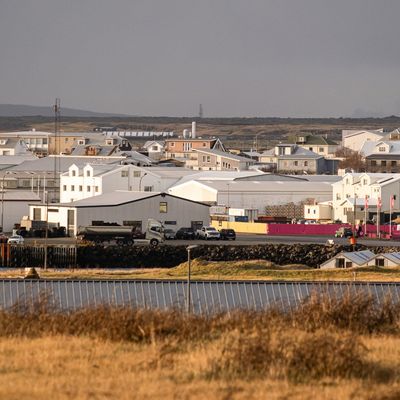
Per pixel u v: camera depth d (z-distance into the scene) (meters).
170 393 28.19
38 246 99.12
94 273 81.75
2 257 96.12
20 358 32.56
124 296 51.47
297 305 45.88
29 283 52.75
